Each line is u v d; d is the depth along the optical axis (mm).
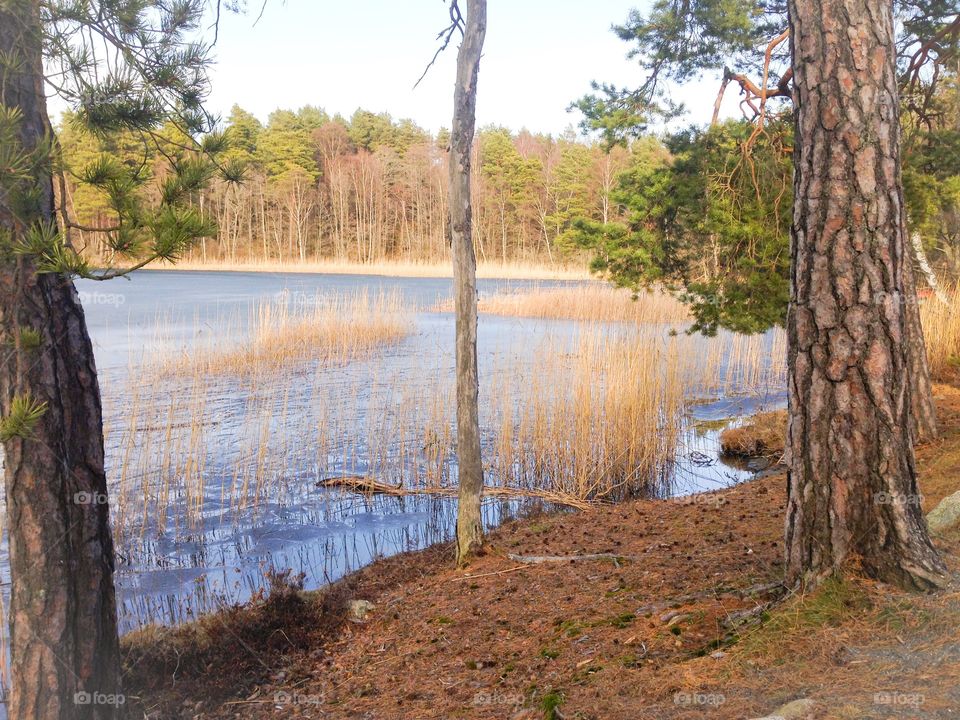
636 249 10016
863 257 3959
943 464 7234
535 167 68312
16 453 3680
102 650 3963
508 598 6305
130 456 10406
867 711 3045
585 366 11547
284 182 70688
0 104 2975
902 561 3930
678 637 4480
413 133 84875
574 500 9711
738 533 6953
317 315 21859
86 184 3299
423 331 24578
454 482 10570
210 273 56969
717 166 9508
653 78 10266
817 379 4117
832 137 3996
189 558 7934
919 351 8828
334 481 10242
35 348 3650
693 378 16219
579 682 4250
